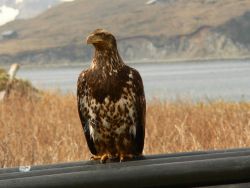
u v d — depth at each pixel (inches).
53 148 463.2
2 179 183.5
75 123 592.4
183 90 2064.5
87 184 184.1
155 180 186.7
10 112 709.3
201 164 187.0
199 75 4756.4
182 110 687.1
